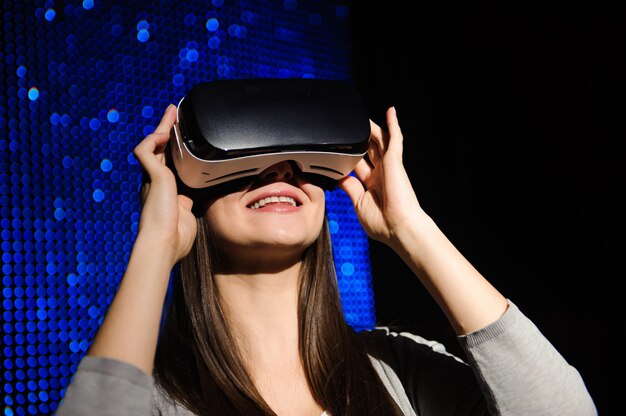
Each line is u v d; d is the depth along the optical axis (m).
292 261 0.84
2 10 1.36
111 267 1.44
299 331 0.85
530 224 1.50
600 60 1.40
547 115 1.48
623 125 1.36
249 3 1.69
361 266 1.79
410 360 0.90
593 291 1.39
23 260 1.35
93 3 1.46
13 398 1.32
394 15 1.78
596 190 1.39
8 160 1.35
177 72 1.55
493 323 0.75
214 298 0.83
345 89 0.82
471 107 1.62
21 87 1.37
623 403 1.34
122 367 0.63
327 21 1.82
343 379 0.82
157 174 0.75
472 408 0.82
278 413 0.79
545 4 1.49
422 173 1.69
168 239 0.72
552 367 0.75
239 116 0.75
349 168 0.82
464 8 1.65
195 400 0.78
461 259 0.80
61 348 1.37
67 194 1.41
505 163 1.55
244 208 0.80
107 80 1.46
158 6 1.54
